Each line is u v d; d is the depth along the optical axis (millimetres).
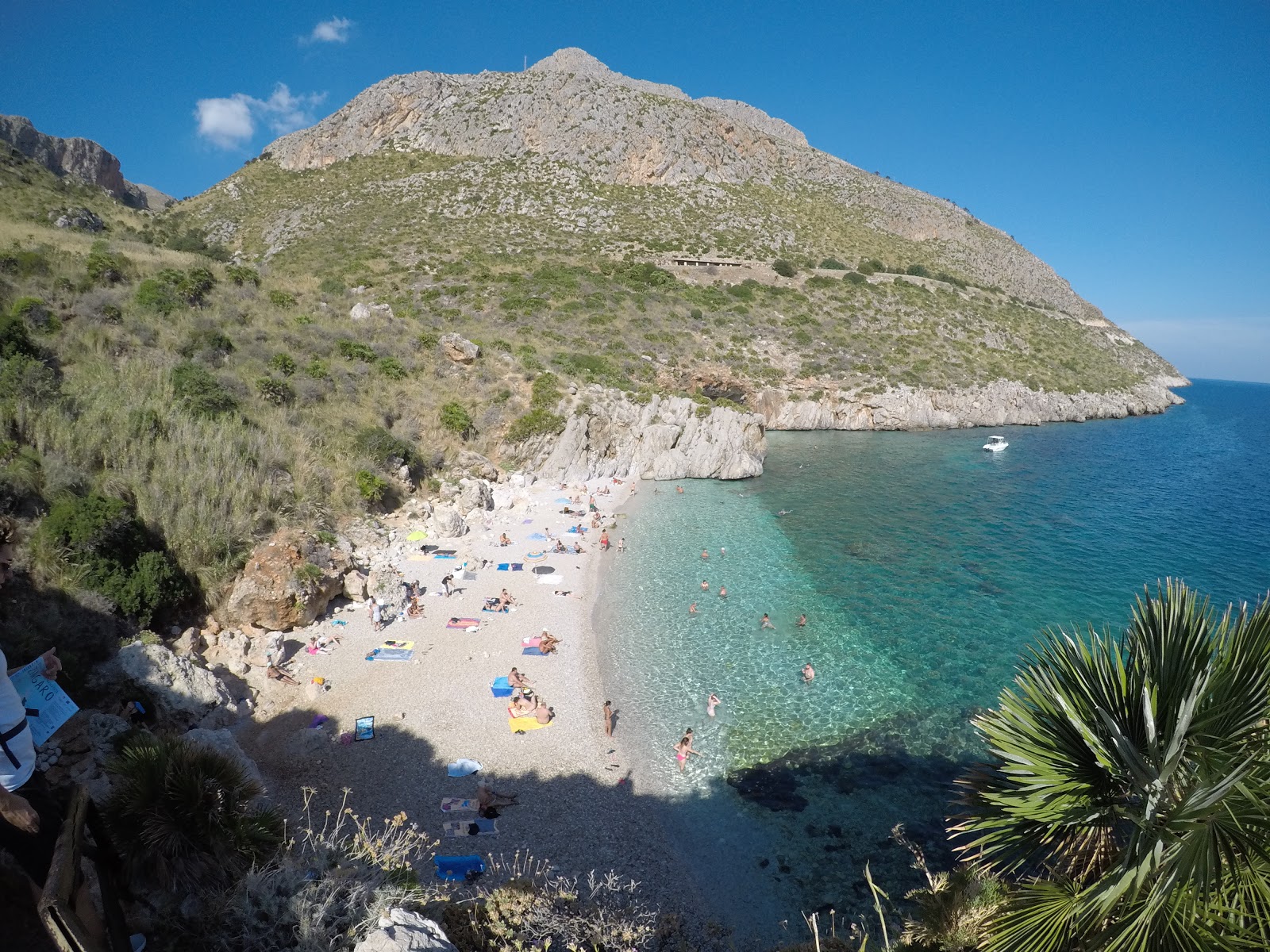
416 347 45094
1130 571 31125
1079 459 60656
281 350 36812
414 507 32250
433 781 15430
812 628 24266
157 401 26438
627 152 117375
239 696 17672
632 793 15594
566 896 9391
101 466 22234
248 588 20531
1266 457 68062
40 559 17219
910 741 17703
